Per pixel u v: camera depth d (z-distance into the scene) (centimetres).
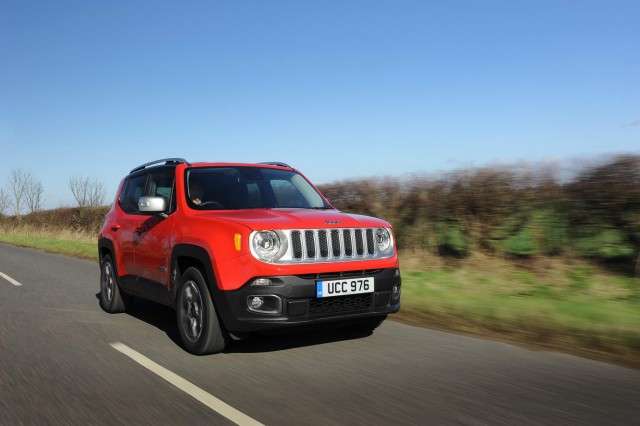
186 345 518
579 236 871
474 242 1006
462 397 383
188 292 521
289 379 427
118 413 357
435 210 1054
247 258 464
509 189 945
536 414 351
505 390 398
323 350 515
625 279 788
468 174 1005
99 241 754
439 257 1052
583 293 730
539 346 527
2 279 1090
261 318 463
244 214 520
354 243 509
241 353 508
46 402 379
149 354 508
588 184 834
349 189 1218
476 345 532
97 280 1074
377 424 335
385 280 518
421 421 340
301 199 623
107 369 459
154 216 603
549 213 901
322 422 338
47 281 1059
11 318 688
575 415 349
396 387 405
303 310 471
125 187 744
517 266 917
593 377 428
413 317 668
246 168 639
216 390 401
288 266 468
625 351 500
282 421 340
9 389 408
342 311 497
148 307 770
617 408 362
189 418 347
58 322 662
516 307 647
